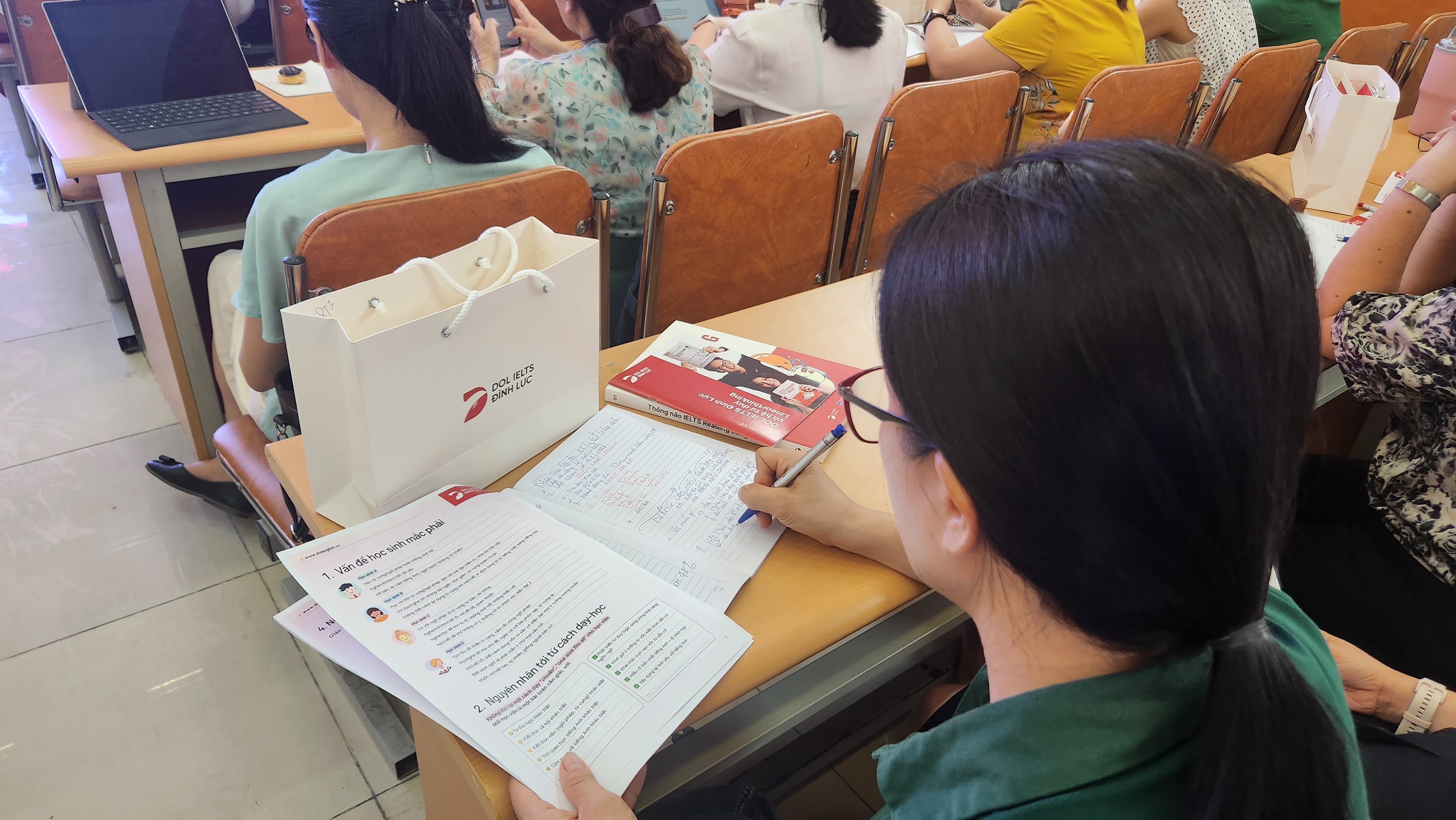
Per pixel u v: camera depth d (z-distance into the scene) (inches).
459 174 53.7
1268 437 13.7
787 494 31.8
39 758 55.1
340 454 30.1
